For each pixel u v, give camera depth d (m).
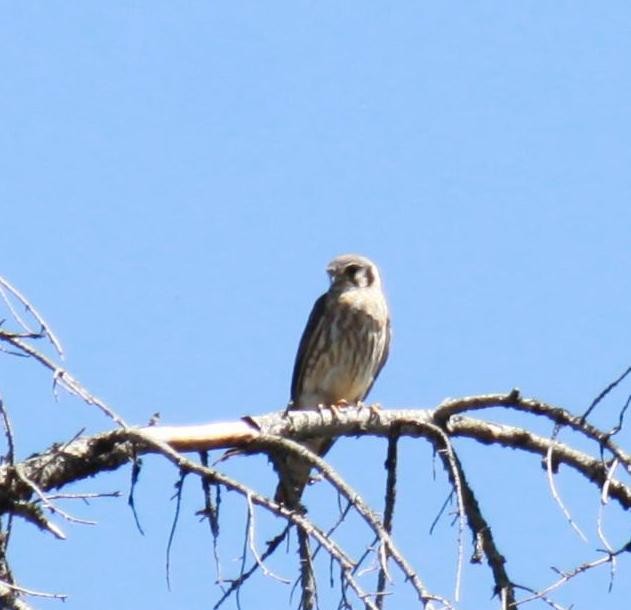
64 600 9.23
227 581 10.23
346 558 9.63
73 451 11.15
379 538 9.89
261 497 10.06
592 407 12.25
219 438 12.01
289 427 13.26
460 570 9.49
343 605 9.60
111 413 10.00
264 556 11.31
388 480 12.85
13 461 10.22
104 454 11.23
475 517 12.00
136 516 10.47
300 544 10.22
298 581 10.16
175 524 10.34
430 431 12.85
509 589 11.57
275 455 12.08
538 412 12.63
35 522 10.15
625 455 12.14
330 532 10.33
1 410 10.12
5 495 10.17
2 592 9.06
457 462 12.33
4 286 9.83
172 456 10.47
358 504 10.39
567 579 10.32
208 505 10.46
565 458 12.96
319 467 11.11
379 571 9.81
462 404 12.96
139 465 10.67
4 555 10.07
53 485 11.06
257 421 12.90
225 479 10.23
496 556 11.77
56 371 9.89
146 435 10.71
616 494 12.72
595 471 12.84
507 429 13.24
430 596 9.41
